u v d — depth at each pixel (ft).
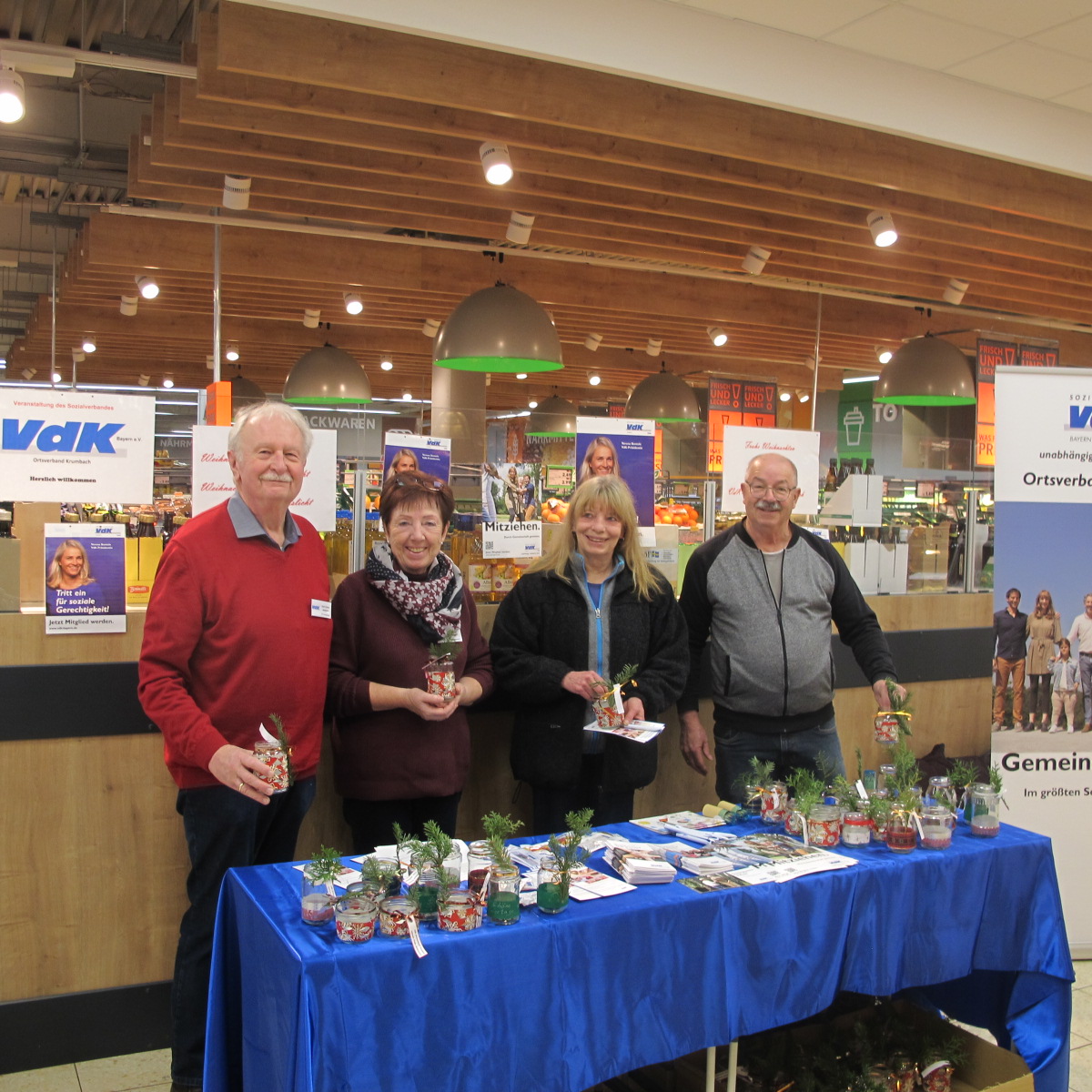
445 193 17.49
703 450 18.08
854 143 15.65
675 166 15.62
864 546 14.99
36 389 9.37
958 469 16.96
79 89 20.95
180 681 7.68
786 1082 7.91
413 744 8.67
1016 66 14.38
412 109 13.87
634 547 9.73
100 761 9.50
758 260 20.67
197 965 8.07
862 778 8.96
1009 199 17.31
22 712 9.16
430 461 11.03
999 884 7.95
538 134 14.62
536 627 9.53
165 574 7.76
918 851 7.75
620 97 13.71
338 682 8.64
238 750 7.21
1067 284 25.44
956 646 15.40
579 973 6.13
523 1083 5.95
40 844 9.32
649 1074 8.23
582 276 27.04
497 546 11.27
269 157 15.66
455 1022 5.75
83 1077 9.10
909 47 13.80
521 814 11.15
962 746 15.66
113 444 9.62
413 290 25.68
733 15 13.00
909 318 31.65
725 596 10.11
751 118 14.69
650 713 9.41
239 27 11.71
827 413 41.11
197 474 9.72
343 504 12.34
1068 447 11.82
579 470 11.88
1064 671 11.87
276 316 30.81
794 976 6.95
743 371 39.81
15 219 29.60
